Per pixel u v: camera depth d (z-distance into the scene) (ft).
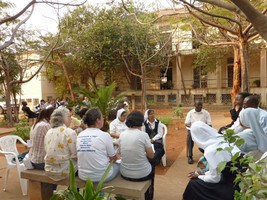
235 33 27.37
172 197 14.40
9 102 50.08
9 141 18.24
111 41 61.93
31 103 90.84
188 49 70.90
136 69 70.85
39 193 13.37
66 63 72.13
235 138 9.20
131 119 12.10
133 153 11.70
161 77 83.97
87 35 59.26
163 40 54.65
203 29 37.55
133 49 59.52
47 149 12.42
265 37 8.05
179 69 72.08
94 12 61.62
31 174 13.29
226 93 71.56
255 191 7.13
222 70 78.28
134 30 54.54
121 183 11.75
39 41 48.78
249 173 8.36
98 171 11.39
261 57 69.05
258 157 11.27
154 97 80.02
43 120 14.67
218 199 10.21
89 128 11.96
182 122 43.98
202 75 80.28
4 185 16.55
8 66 47.88
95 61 68.33
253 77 75.82
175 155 23.09
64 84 82.02
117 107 24.40
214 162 10.20
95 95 24.12
